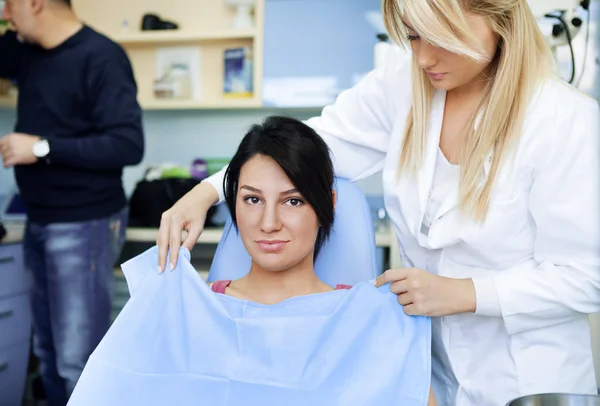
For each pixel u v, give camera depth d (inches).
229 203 39.8
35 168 66.9
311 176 36.3
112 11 107.3
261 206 36.3
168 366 34.3
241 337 34.6
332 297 36.6
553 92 34.2
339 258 44.2
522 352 36.6
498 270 37.4
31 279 72.0
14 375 80.9
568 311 34.4
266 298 38.9
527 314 34.2
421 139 38.2
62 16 66.5
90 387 33.5
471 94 37.3
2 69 72.9
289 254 36.7
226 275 44.5
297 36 99.9
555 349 36.3
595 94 72.7
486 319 37.6
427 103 38.2
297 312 36.1
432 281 34.2
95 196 68.3
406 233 40.6
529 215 35.4
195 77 104.3
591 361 37.7
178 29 104.1
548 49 35.2
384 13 33.6
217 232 89.4
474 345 38.3
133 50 106.9
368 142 44.2
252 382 33.3
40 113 68.2
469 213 35.6
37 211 68.2
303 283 39.1
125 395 33.3
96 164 65.7
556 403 28.2
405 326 34.6
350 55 99.2
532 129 33.8
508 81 33.5
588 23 72.2
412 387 32.8
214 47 103.7
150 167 101.9
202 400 33.0
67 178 66.6
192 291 36.1
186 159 108.3
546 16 73.5
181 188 91.3
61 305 68.3
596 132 33.3
